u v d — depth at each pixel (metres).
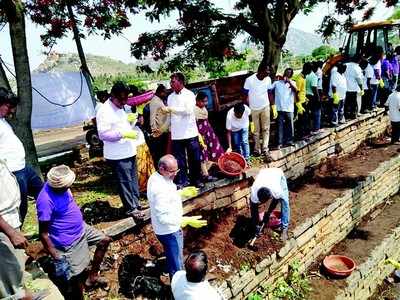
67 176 4.21
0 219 3.47
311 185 9.46
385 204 10.64
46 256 5.07
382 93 13.20
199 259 3.95
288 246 6.80
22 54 6.66
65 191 4.32
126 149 5.47
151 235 6.14
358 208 9.40
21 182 4.48
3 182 3.81
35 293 3.98
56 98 11.80
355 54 14.09
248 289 6.08
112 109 5.27
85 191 7.83
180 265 5.09
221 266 6.09
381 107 13.20
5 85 6.45
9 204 3.82
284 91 8.91
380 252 8.28
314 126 10.39
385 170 10.55
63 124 11.95
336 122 10.95
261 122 8.54
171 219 4.77
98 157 11.20
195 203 6.81
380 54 12.06
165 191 4.73
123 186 5.64
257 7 10.00
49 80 11.78
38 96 11.55
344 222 8.84
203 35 10.45
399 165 11.34
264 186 6.16
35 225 6.13
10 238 3.49
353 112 11.71
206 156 7.29
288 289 6.67
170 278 5.17
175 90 6.21
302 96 9.48
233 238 6.80
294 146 9.34
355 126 11.81
